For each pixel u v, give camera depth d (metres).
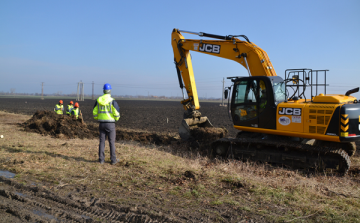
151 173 5.82
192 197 4.52
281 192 4.75
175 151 8.91
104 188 4.88
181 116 26.06
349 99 6.60
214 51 9.26
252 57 8.27
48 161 6.59
